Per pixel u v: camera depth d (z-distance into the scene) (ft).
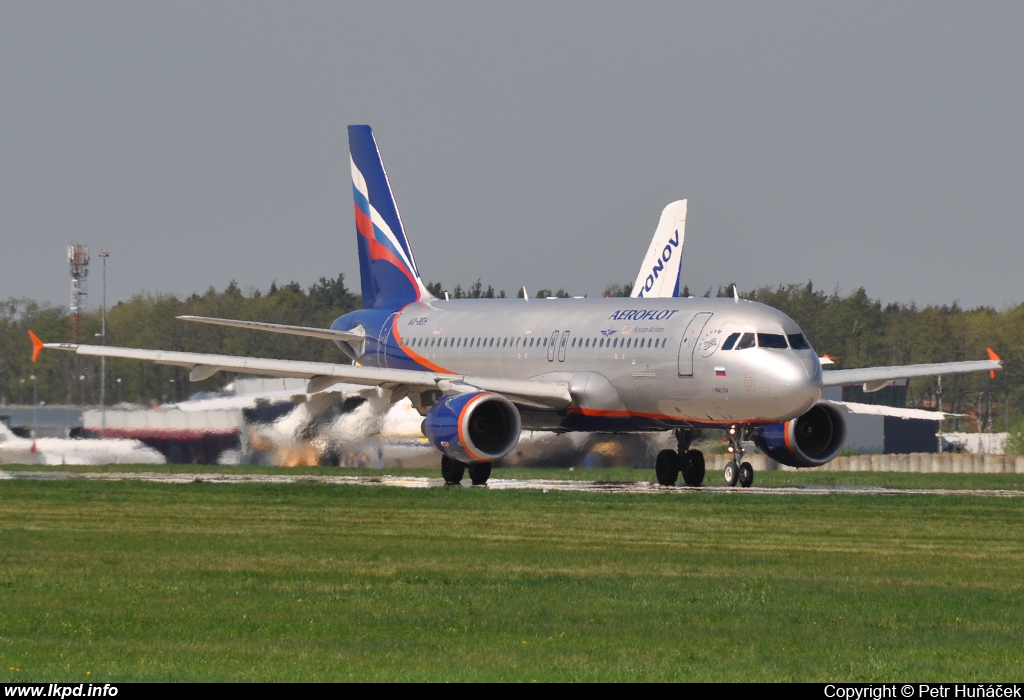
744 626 202.18
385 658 179.01
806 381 438.81
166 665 174.91
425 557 274.36
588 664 176.14
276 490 431.02
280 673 169.89
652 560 271.49
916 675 171.83
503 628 199.52
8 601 221.87
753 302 472.85
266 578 245.86
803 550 288.92
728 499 404.77
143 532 315.37
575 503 388.57
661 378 471.21
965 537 312.91
